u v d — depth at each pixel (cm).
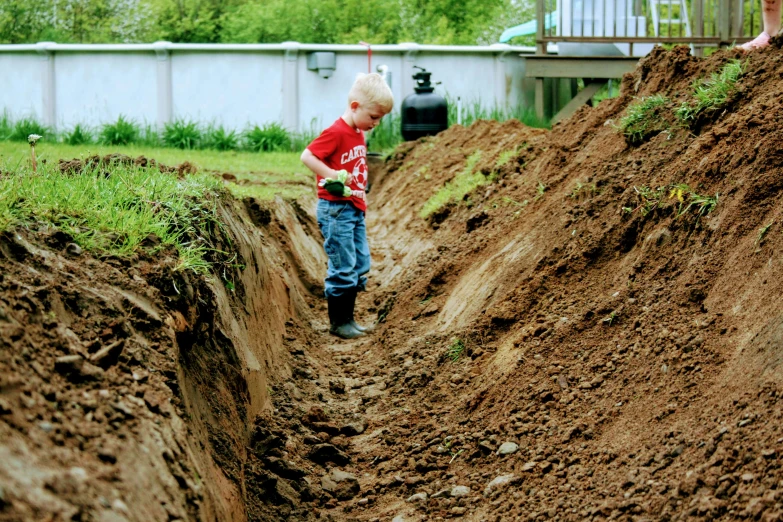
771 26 603
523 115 1841
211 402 345
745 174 404
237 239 502
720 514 252
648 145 534
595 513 285
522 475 338
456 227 769
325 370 570
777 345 302
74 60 1953
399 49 1934
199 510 245
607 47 1727
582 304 443
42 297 265
